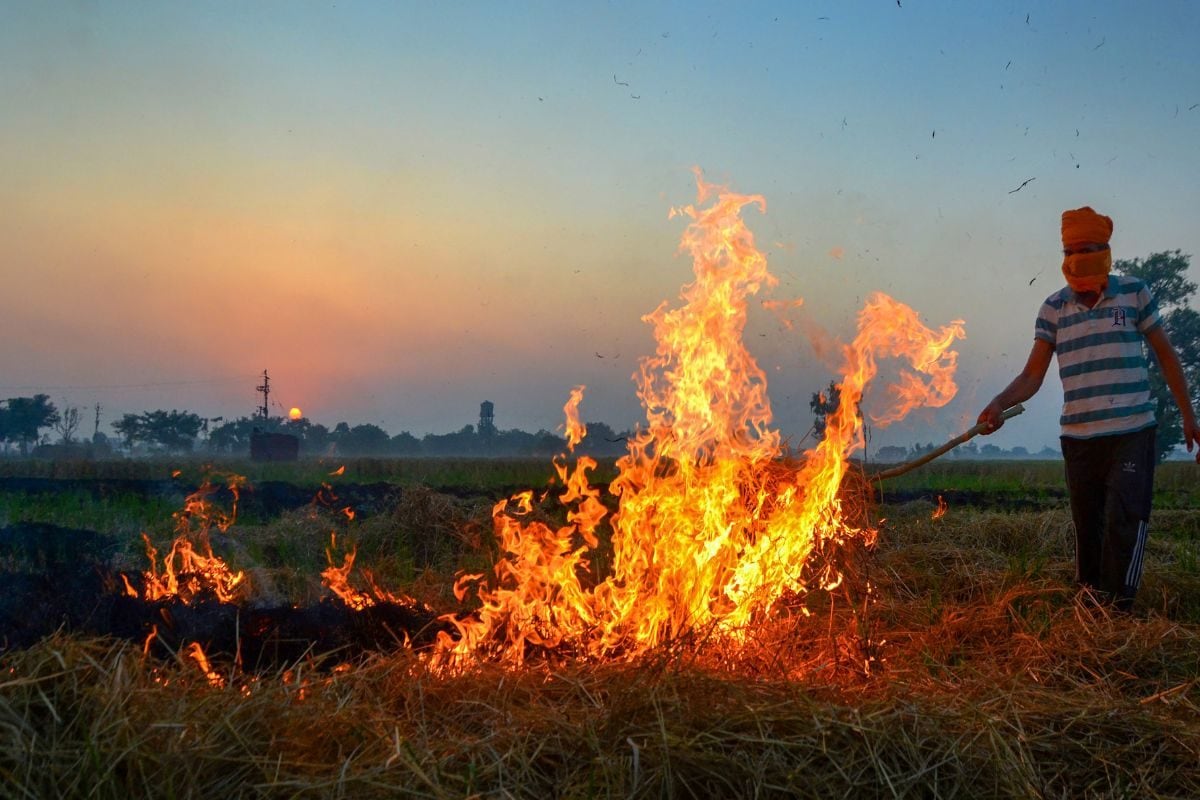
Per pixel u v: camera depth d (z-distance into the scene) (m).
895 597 5.61
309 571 7.05
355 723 3.00
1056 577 5.94
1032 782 2.86
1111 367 5.28
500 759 2.80
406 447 165.88
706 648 4.09
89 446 104.69
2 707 2.71
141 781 2.61
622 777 2.71
